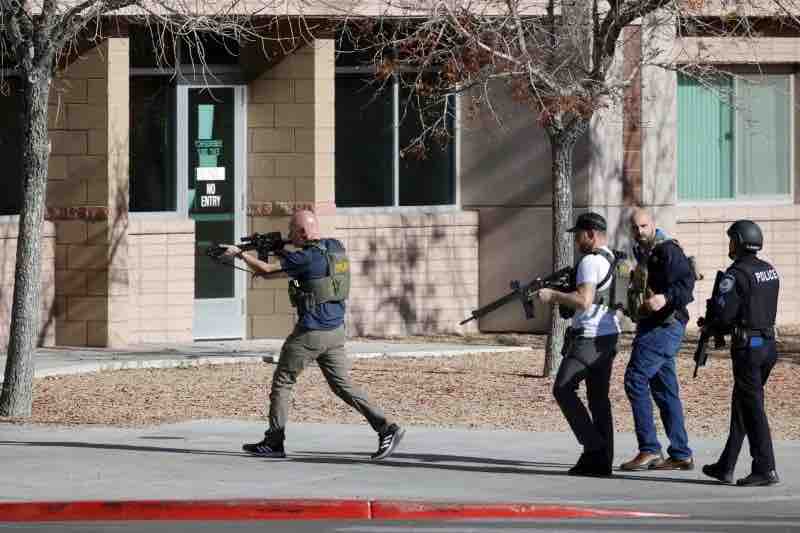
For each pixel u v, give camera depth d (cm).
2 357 4416
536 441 3203
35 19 3547
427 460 2945
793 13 4681
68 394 3819
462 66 3809
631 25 4744
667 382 2819
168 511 2447
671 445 2820
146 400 3756
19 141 4553
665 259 2750
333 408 3678
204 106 4797
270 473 2772
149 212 4756
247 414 3588
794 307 5441
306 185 4775
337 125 5016
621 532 2303
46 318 4531
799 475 2802
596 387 2767
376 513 2453
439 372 4234
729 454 2711
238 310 4878
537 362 4434
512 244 5081
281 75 4778
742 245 2692
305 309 2878
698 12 4206
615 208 4972
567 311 2750
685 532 2297
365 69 5012
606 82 4144
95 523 2405
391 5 4169
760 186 5462
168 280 4719
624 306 2759
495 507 2455
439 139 4641
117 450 3034
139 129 4731
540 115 3919
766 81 5394
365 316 4981
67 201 4525
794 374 4203
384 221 4994
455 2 3831
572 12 3938
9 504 2444
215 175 4822
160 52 4641
